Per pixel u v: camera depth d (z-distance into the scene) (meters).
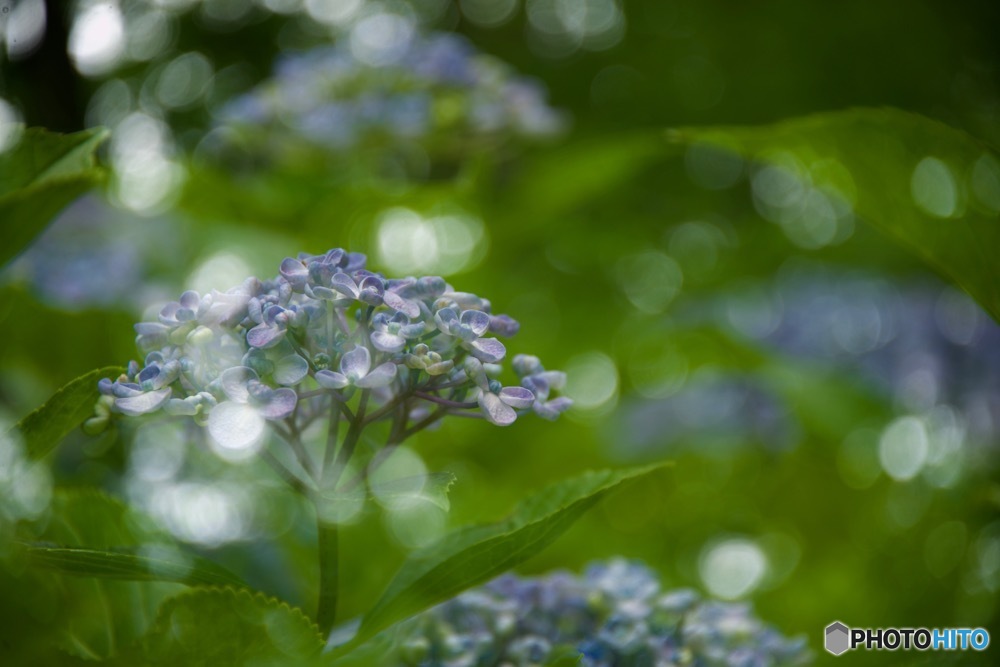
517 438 1.25
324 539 0.75
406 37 1.38
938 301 1.45
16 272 1.03
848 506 1.28
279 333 0.72
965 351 1.40
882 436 1.33
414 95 1.31
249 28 2.51
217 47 2.42
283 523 0.96
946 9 2.75
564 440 1.26
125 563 0.73
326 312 0.74
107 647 0.77
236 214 1.16
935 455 1.28
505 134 1.36
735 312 1.61
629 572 0.82
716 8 2.88
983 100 2.63
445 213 1.28
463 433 1.19
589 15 3.02
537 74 2.90
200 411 0.72
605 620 0.80
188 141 2.17
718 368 1.42
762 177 2.54
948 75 2.71
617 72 2.93
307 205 1.16
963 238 0.81
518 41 2.95
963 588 1.10
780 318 1.53
